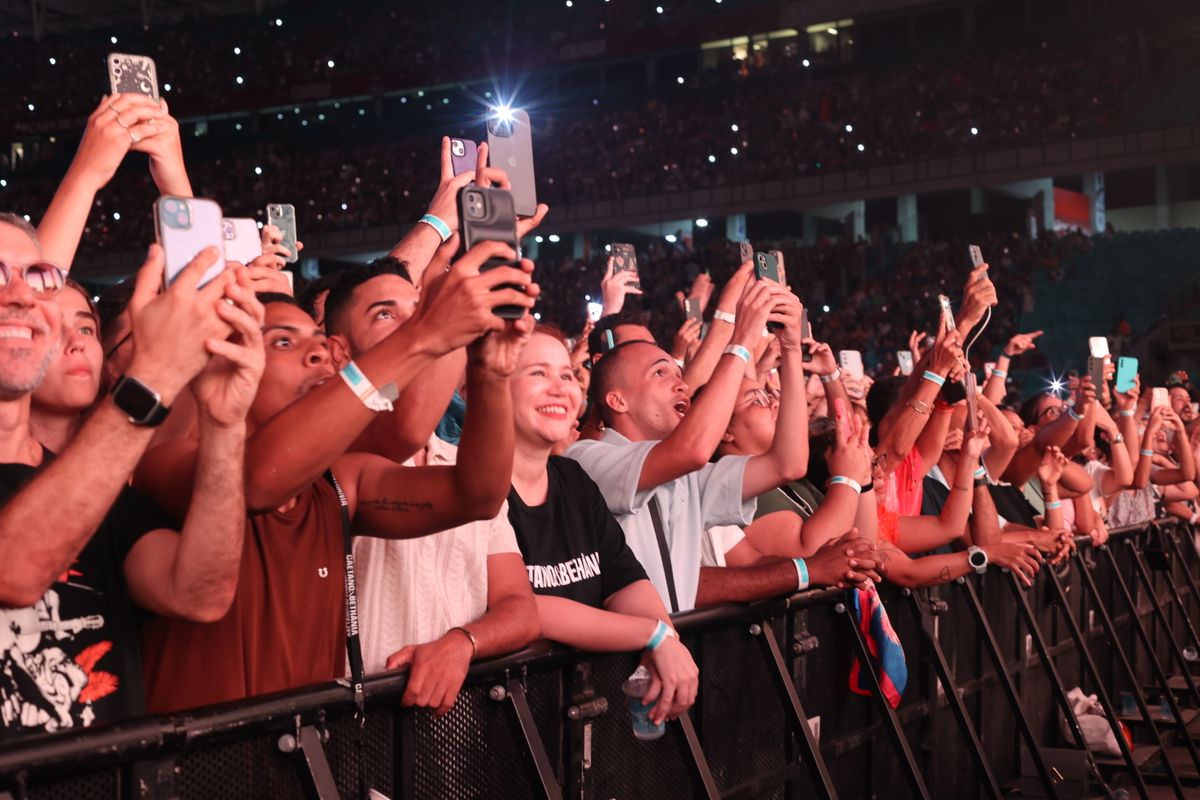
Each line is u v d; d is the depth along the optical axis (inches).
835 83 1034.7
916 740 151.7
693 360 128.8
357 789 70.1
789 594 117.4
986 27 1016.9
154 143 82.0
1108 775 189.9
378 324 85.1
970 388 153.9
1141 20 956.6
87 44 1288.1
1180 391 315.3
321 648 69.5
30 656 58.0
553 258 1134.4
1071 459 234.5
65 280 65.9
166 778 57.9
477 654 76.0
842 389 152.0
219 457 57.3
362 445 81.0
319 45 1238.9
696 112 1069.8
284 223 100.7
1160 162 883.4
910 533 153.6
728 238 1062.4
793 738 118.9
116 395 53.1
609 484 105.7
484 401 65.2
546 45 1170.0
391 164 1146.7
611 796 92.0
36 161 1261.1
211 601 60.9
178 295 52.7
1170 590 254.4
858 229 1023.0
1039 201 949.2
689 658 92.9
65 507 53.4
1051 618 201.2
